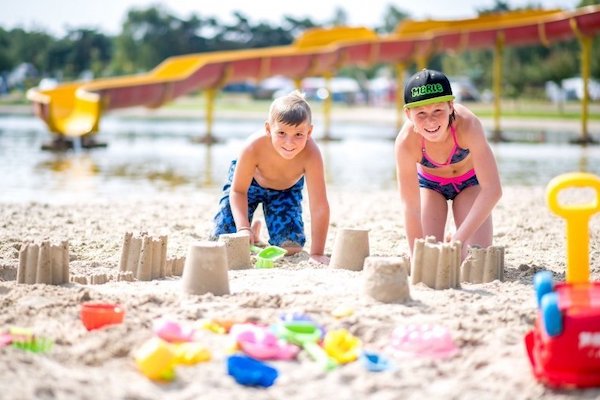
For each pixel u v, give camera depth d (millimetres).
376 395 2486
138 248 4254
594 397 2494
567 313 2559
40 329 3010
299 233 5242
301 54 19031
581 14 18188
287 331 2916
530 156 14602
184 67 19562
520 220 6711
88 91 16344
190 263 3611
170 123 28672
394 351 2869
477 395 2492
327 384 2564
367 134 22641
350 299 3455
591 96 51000
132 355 2729
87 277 4066
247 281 3873
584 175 2979
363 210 7359
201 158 14055
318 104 50406
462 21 21484
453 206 5027
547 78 45844
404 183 4543
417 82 4227
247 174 5051
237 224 4953
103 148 16203
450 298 3512
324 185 4980
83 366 2650
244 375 2535
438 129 4266
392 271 3426
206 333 2963
